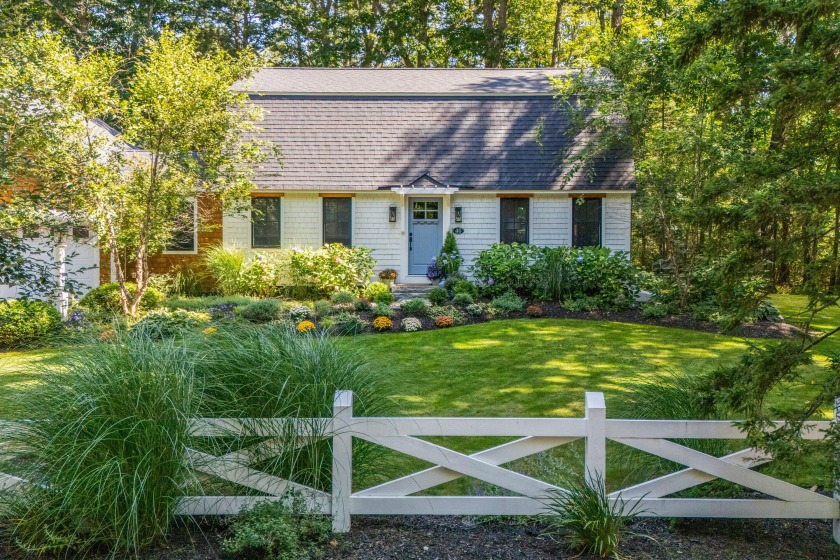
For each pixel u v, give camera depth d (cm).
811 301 383
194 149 1228
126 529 360
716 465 411
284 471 420
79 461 353
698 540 405
